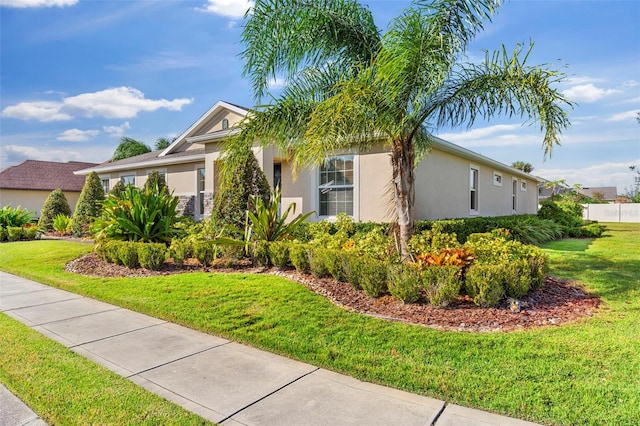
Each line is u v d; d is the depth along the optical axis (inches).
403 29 204.5
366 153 414.6
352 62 259.9
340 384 131.0
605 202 1427.2
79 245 504.7
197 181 609.6
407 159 252.7
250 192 376.2
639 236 617.3
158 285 262.4
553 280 254.7
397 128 229.8
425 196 436.8
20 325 197.6
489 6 205.2
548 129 198.2
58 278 311.0
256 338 167.8
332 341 160.6
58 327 195.2
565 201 885.2
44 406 116.4
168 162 635.5
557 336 158.9
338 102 205.5
